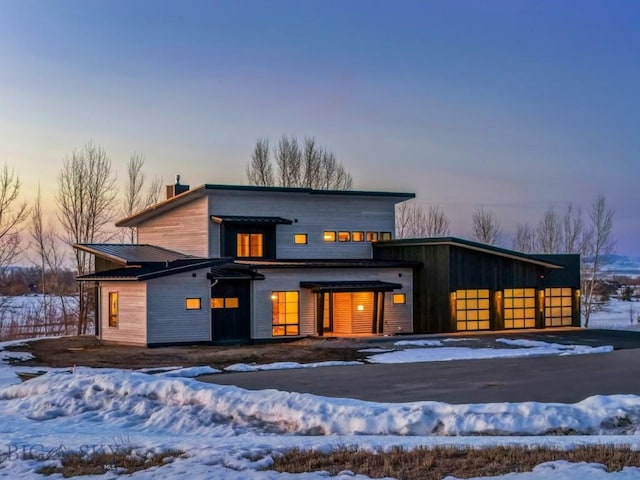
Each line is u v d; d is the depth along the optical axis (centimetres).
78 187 5038
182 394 1675
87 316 4938
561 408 1349
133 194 5272
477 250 3550
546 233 6362
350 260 3712
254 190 3619
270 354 2675
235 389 1672
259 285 3300
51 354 2869
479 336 3253
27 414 1684
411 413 1369
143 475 992
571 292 3903
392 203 3950
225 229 3553
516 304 3672
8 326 5094
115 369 2334
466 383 1905
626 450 1028
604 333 3416
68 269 5678
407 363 2392
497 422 1315
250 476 960
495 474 944
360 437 1271
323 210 3791
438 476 949
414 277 3650
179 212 3741
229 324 3241
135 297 3119
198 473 984
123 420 1588
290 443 1199
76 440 1332
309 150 5516
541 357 2527
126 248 3791
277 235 3678
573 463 961
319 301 3347
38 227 5569
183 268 3111
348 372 2167
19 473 1042
